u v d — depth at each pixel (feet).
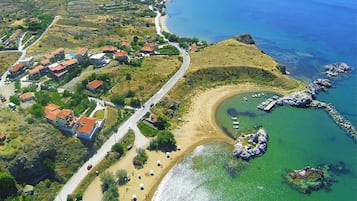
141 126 611.47
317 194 492.95
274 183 510.17
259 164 544.62
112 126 597.93
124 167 531.50
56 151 522.06
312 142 595.88
